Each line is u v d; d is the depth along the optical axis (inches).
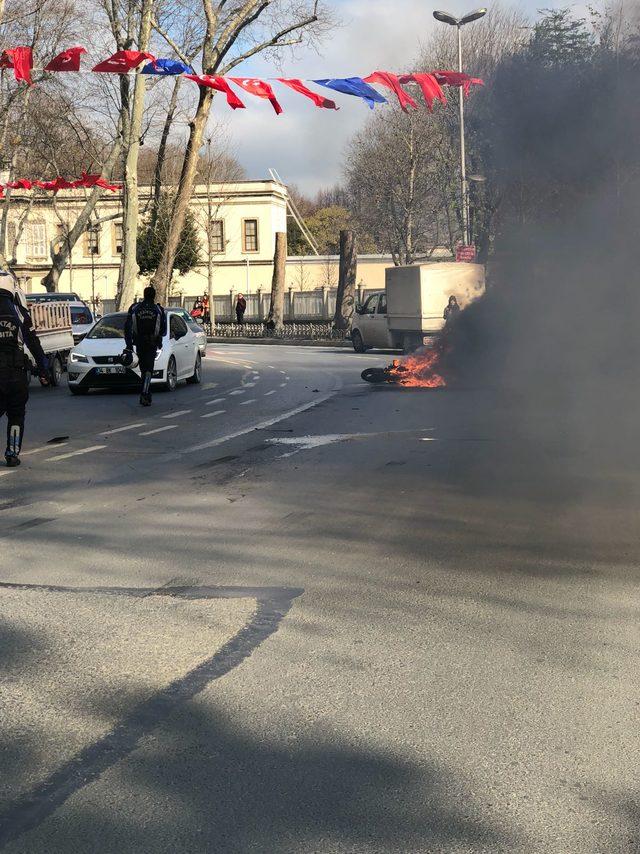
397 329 1266.0
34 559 250.1
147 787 127.0
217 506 318.0
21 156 1742.1
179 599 213.0
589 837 114.2
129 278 1430.9
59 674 168.7
